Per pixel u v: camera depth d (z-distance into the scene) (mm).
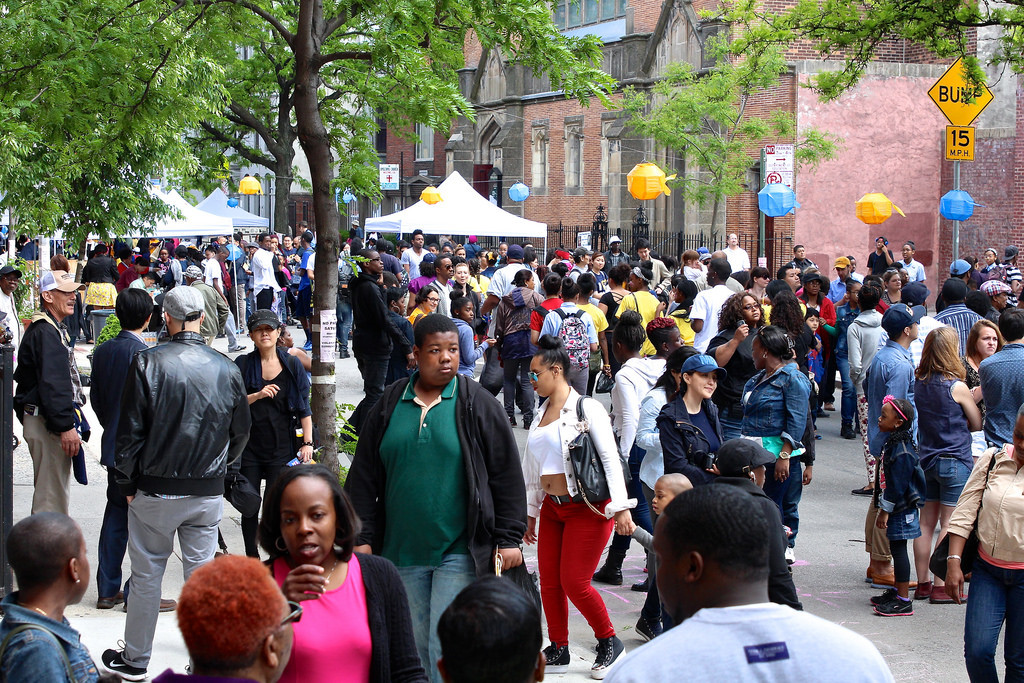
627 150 36188
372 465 4871
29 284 15031
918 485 7246
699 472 6402
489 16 7676
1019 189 25859
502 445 4887
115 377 6797
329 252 7359
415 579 4789
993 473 5133
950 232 28078
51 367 7086
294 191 52781
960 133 15430
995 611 5066
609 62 36375
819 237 27828
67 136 10047
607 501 5879
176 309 5664
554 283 12766
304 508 3428
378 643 3453
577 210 39812
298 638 3330
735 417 8969
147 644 5594
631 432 7539
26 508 9180
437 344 4801
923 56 29141
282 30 7500
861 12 17188
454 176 24656
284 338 7844
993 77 26375
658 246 34750
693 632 2488
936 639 6836
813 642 2467
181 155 19375
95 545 8180
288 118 32938
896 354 8773
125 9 8477
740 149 25297
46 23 8078
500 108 43781
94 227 18359
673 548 2600
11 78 8312
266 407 7188
